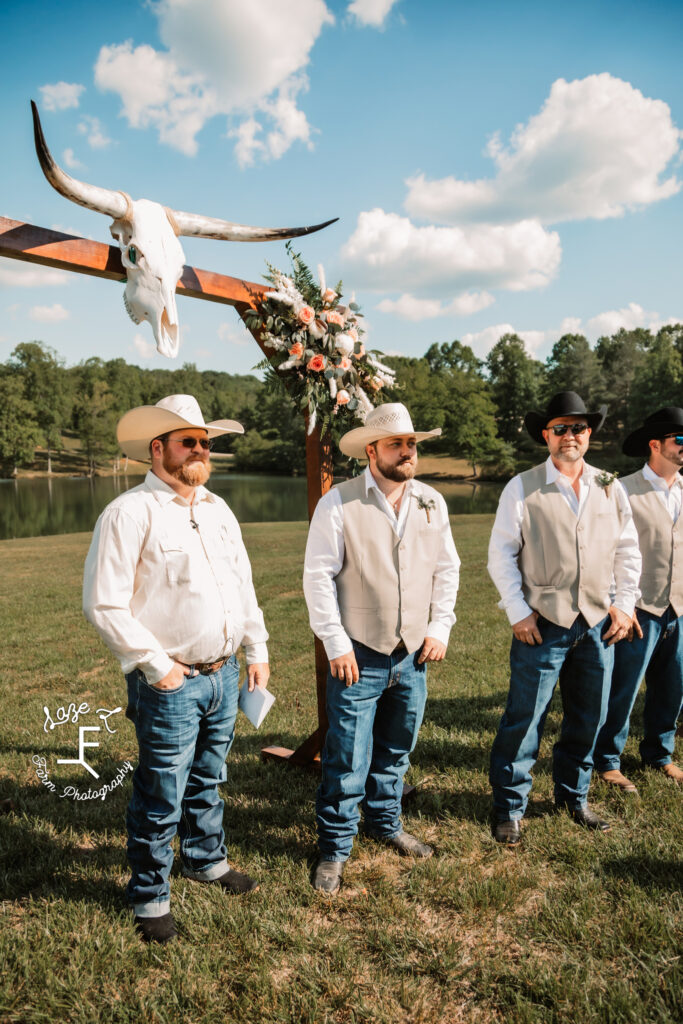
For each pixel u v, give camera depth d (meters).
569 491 3.05
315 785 3.61
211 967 2.22
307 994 2.09
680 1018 2.01
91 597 2.24
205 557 2.46
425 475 70.38
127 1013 2.02
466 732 4.30
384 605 2.77
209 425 2.42
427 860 2.88
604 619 3.03
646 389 72.81
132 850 2.40
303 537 18.55
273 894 2.62
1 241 2.21
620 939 2.34
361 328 3.45
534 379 96.81
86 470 87.44
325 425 3.28
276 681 5.80
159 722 2.34
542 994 2.10
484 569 11.74
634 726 4.42
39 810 3.34
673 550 3.45
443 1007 2.07
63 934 2.34
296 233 3.06
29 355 92.31
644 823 3.12
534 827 3.11
